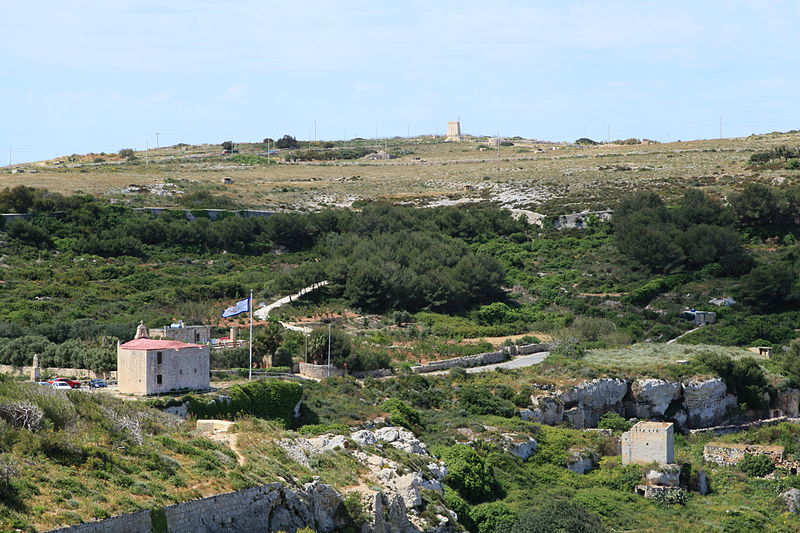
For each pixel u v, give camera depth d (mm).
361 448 104312
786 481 140250
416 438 125125
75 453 76312
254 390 118688
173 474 78938
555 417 152500
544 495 124062
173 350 113062
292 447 96688
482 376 160250
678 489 130625
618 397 161500
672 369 166500
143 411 98062
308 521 82938
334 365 151375
